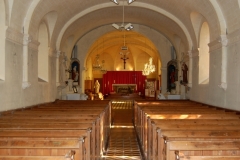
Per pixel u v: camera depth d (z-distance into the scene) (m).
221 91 9.78
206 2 9.74
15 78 8.73
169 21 15.03
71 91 17.75
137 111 11.49
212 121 5.84
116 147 9.21
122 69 32.53
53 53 13.47
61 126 5.52
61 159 3.11
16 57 8.81
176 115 6.81
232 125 5.37
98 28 19.17
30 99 10.21
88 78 27.30
